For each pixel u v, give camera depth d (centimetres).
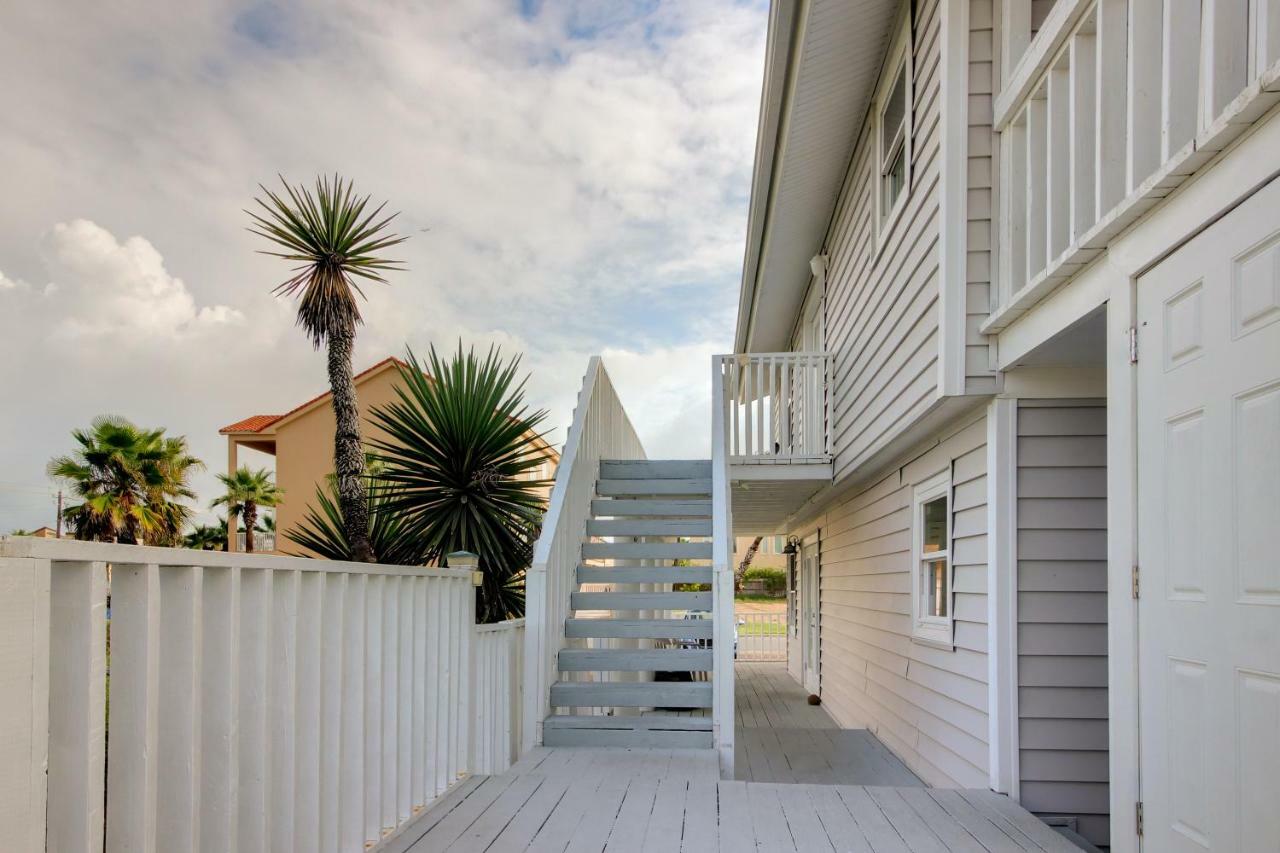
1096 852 318
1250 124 201
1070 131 295
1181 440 233
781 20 516
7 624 127
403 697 289
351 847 247
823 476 703
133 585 162
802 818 305
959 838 290
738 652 1511
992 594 374
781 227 819
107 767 158
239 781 195
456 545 556
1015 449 372
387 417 600
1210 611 219
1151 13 255
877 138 568
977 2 379
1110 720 269
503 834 281
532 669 419
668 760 381
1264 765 197
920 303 428
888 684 618
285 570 212
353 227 745
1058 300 312
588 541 551
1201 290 224
